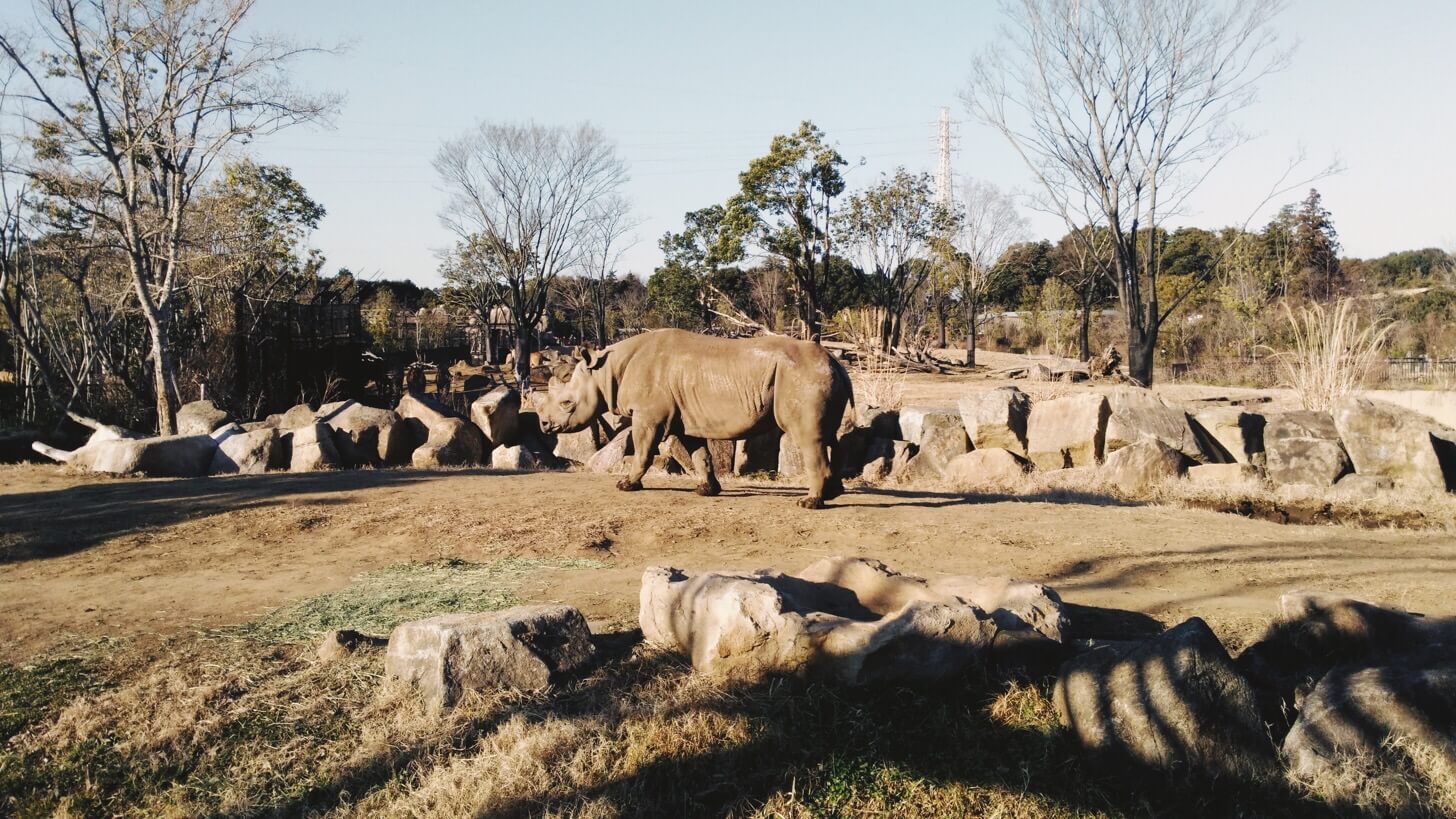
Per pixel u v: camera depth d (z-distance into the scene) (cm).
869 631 552
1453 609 689
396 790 482
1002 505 1060
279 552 883
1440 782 489
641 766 500
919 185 4512
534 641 559
